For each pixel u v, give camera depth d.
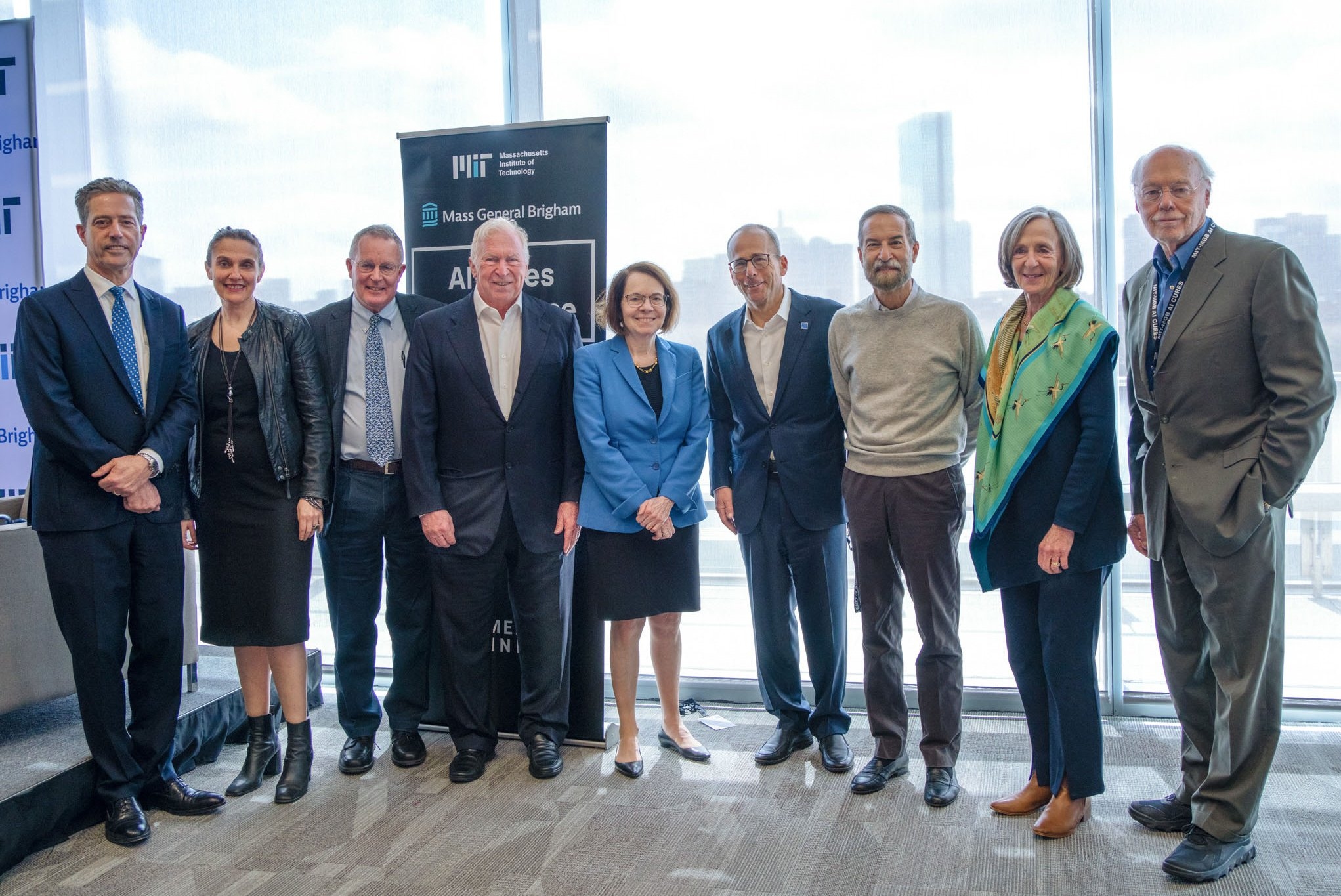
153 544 2.80
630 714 3.19
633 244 3.89
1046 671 2.61
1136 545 2.73
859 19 3.66
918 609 2.89
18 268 4.07
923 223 3.65
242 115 4.14
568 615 3.31
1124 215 3.51
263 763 3.07
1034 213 2.59
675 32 3.81
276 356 2.93
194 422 2.88
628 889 2.37
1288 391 2.23
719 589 4.01
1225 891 2.28
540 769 3.11
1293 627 3.51
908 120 3.64
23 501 3.61
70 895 2.40
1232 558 2.32
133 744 2.89
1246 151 3.38
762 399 3.15
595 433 3.05
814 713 3.24
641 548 3.08
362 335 3.21
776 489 3.14
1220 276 2.36
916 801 2.86
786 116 3.74
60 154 4.24
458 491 3.08
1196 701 2.57
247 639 2.91
